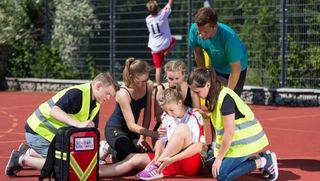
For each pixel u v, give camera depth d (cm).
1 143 1451
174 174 1067
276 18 2277
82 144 941
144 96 1105
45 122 1037
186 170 1049
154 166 1028
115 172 1044
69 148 930
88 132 946
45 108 1039
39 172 1100
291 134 1583
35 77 2958
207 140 1473
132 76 1079
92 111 1016
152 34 2209
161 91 1077
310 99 2212
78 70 2833
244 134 996
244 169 1003
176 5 2541
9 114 2081
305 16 2206
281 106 2239
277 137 1531
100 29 2753
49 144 1011
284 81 2270
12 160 1052
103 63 2753
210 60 1209
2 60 3025
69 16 2830
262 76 2327
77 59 2830
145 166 1052
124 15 2672
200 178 1048
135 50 2650
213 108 988
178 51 2519
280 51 2270
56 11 2881
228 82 1181
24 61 2992
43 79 2886
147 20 2206
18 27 2992
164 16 2188
